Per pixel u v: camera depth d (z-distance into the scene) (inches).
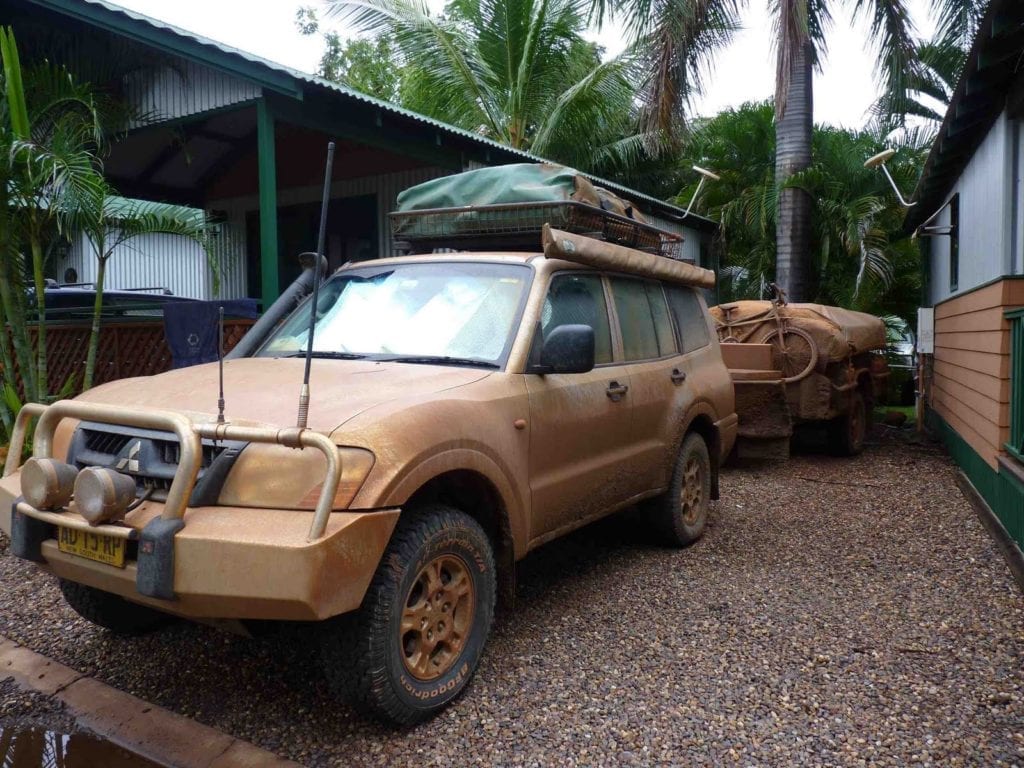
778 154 550.0
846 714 134.3
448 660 135.6
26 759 124.7
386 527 118.0
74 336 349.4
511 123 756.0
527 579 201.2
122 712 136.7
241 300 288.4
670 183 900.6
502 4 716.7
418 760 122.0
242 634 126.8
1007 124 280.2
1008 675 147.3
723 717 133.6
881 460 377.7
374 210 478.6
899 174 605.9
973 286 330.3
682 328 234.4
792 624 171.6
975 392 304.5
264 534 110.8
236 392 138.3
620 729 130.0
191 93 356.5
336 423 122.3
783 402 333.4
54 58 377.1
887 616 175.8
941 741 125.9
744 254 661.9
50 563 130.0
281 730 130.9
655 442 206.2
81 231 291.4
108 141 374.3
